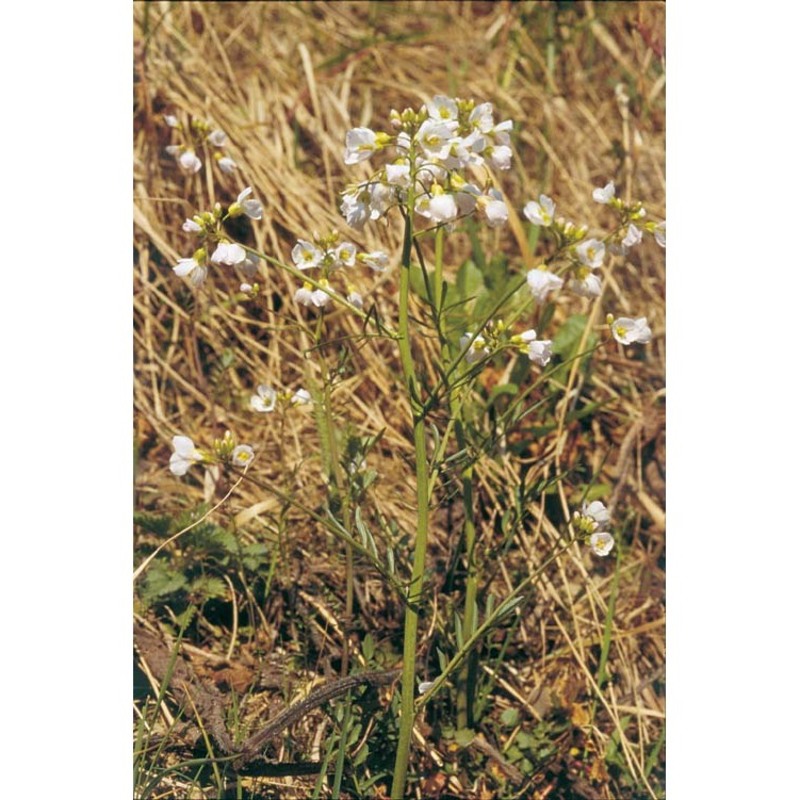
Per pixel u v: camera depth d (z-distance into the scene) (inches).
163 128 39.3
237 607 33.3
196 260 28.1
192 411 36.7
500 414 36.0
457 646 31.3
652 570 35.4
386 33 44.9
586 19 44.1
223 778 30.2
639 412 37.4
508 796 31.7
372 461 35.8
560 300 39.0
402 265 28.1
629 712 33.2
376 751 31.4
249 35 43.1
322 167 40.9
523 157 42.1
